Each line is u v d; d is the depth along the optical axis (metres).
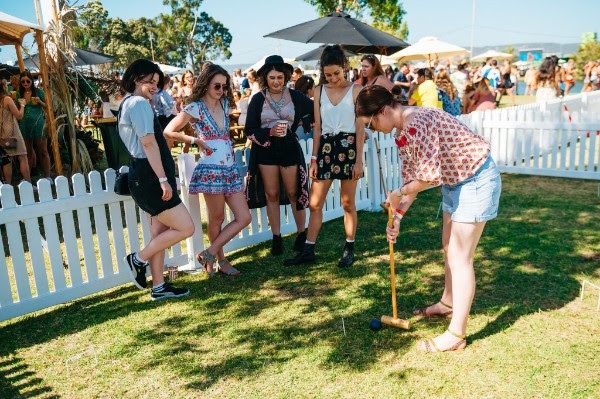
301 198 4.67
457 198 2.96
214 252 4.32
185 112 4.04
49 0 7.36
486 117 8.48
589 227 5.33
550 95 11.59
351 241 4.57
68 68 7.70
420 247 4.96
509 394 2.65
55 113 7.63
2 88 7.23
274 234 4.94
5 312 3.71
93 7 7.63
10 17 6.72
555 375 2.79
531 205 6.28
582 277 4.09
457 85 15.98
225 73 4.07
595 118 7.70
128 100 3.54
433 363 2.97
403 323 3.37
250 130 4.46
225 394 2.77
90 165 7.96
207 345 3.30
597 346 3.05
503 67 20.20
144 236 4.44
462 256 2.99
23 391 2.85
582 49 41.19
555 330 3.26
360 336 3.32
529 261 4.46
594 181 7.54
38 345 3.38
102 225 4.16
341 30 6.03
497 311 3.56
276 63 4.34
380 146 6.45
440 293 3.92
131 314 3.81
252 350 3.21
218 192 4.18
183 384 2.88
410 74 18.42
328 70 4.14
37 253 3.84
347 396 2.70
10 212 3.66
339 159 4.30
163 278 4.11
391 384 2.79
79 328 3.61
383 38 6.15
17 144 7.49
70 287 4.03
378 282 4.18
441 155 2.89
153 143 3.52
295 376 2.90
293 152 4.58
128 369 3.06
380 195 6.51
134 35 57.12
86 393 2.83
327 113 4.29
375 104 2.93
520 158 8.30
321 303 3.84
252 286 4.24
